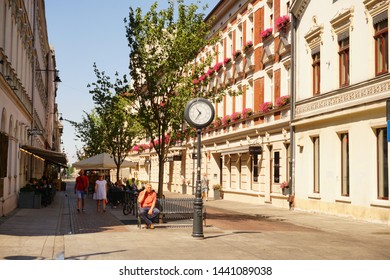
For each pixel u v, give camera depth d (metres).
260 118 31.38
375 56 19.73
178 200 18.41
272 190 29.73
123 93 21.17
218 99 21.33
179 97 19.81
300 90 26.08
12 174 23.56
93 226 17.69
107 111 24.33
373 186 19.47
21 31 26.02
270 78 30.58
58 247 12.15
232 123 36.47
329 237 15.17
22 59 27.28
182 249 12.05
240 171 35.91
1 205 20.17
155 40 20.34
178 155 49.62
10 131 22.97
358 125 20.53
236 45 36.62
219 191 38.34
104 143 36.81
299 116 25.89
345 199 21.42
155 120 20.34
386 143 18.97
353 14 21.17
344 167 22.03
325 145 23.34
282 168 27.98
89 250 11.70
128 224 18.52
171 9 20.59
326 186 23.22
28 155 32.75
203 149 43.88
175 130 20.20
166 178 57.38
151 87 20.08
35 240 13.34
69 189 62.00
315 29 24.38
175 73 20.64
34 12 33.97
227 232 15.89
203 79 21.28
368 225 18.62
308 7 25.38
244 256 11.11
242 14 35.34
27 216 21.14
